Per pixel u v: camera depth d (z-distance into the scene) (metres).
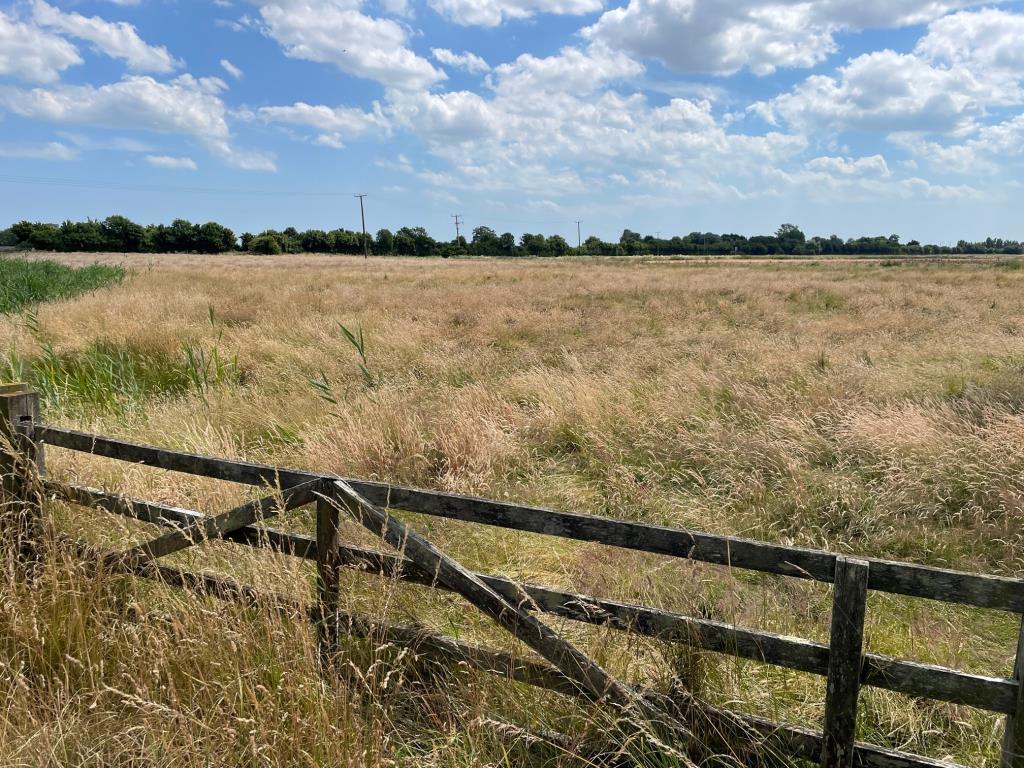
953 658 3.46
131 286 23.97
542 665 2.63
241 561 3.16
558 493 5.69
